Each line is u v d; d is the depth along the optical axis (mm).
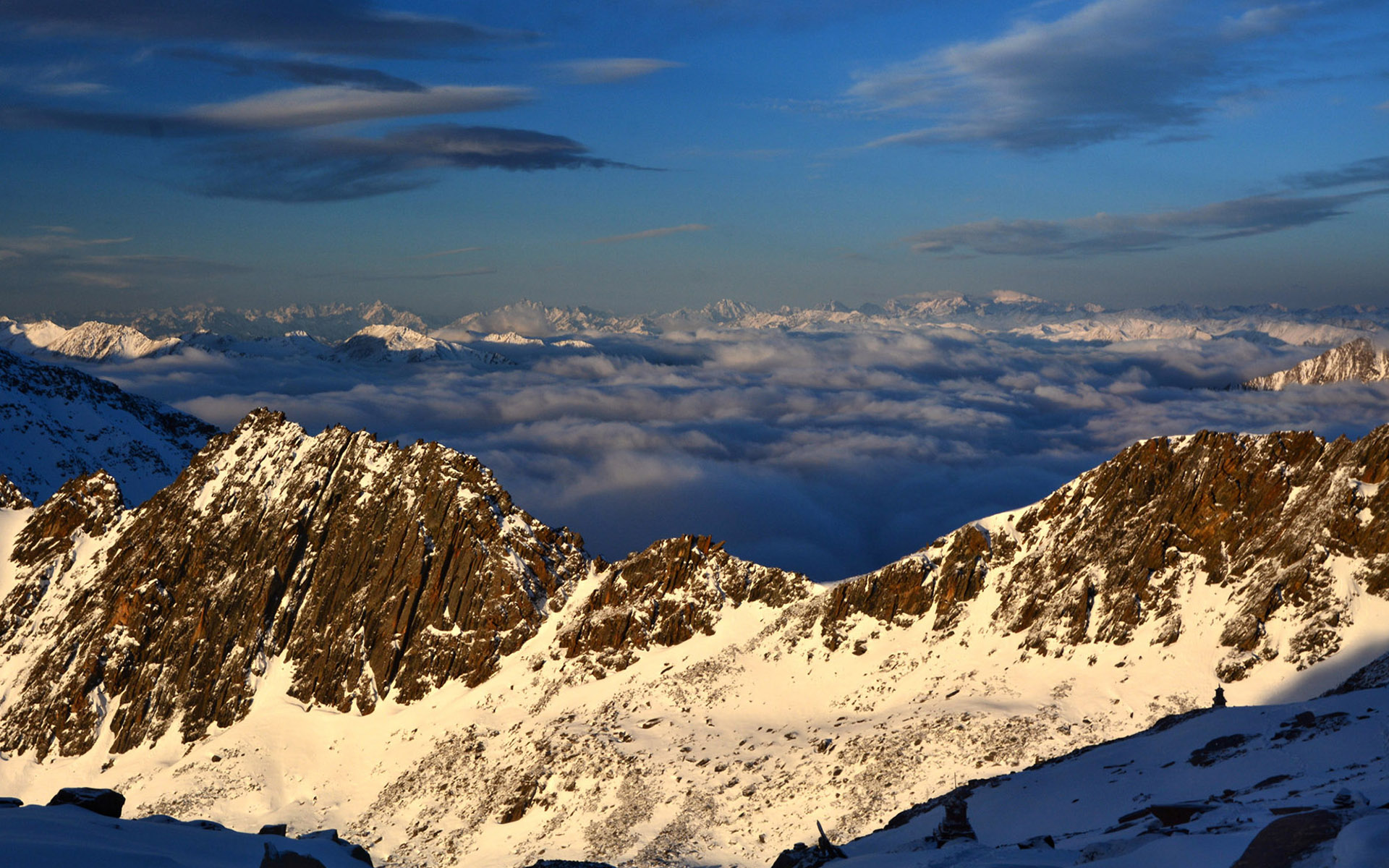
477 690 187000
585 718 164625
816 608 177000
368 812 159625
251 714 196375
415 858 142125
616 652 182125
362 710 190750
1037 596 160375
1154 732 97000
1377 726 73500
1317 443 157125
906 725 136625
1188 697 131250
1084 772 88875
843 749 135125
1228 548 153125
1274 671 131500
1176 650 141875
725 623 183000
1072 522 169625
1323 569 139375
